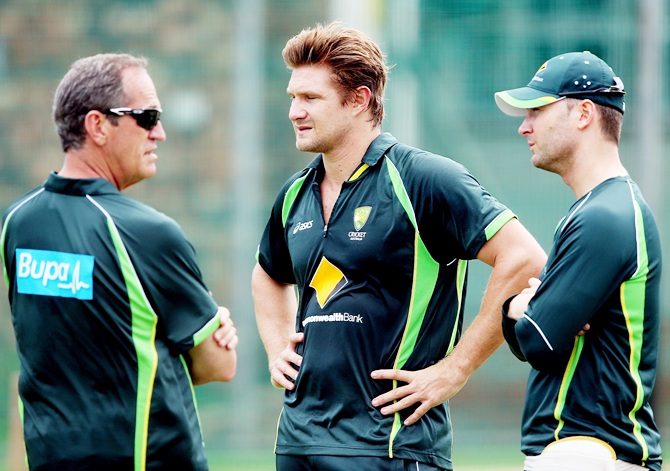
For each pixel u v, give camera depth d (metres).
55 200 11.81
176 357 11.92
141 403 11.47
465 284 13.77
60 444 11.48
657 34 34.72
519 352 12.29
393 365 12.96
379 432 12.81
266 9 34.91
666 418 34.97
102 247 11.49
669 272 35.78
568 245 11.57
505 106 12.93
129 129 11.77
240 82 34.84
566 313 11.37
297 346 13.81
